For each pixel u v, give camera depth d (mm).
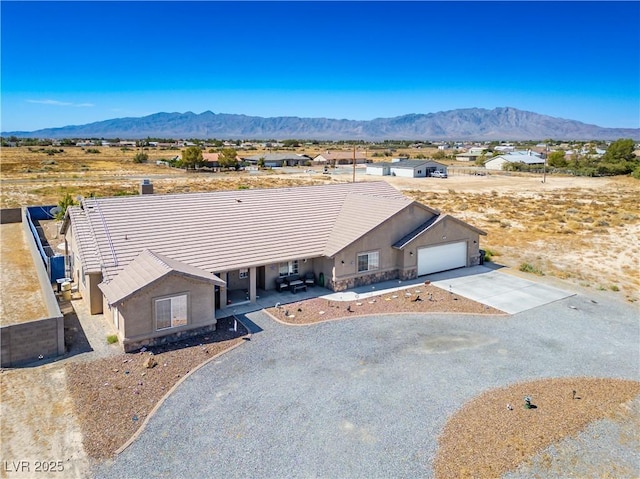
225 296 22875
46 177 88500
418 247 28062
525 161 121688
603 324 21406
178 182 81500
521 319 21875
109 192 65188
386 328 20609
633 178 97562
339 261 25297
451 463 11953
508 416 13930
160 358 17625
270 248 24906
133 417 13867
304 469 11781
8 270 29891
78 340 19141
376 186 34875
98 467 11773
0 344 16656
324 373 16594
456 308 23172
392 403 14711
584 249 36531
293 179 88812
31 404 14469
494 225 46125
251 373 16562
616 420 13789
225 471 11688
